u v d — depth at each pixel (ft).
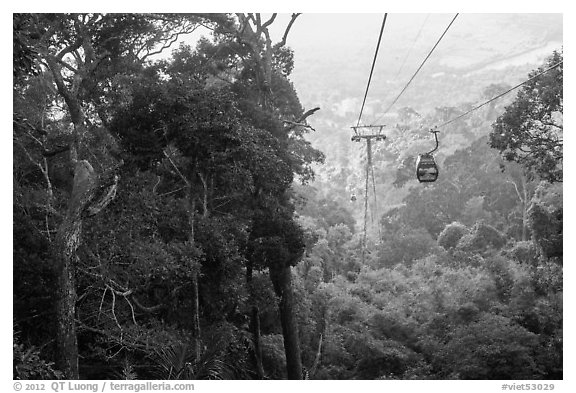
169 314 52.90
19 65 38.42
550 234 119.14
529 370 81.46
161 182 58.70
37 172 60.90
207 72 78.69
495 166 188.24
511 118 74.54
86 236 45.83
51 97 59.77
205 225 54.13
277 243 63.00
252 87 77.15
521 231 172.04
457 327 96.68
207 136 51.98
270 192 66.28
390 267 168.14
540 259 120.57
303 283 110.01
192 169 54.54
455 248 164.14
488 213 185.88
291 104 85.61
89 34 62.54
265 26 77.20
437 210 192.95
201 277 54.54
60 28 59.93
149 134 52.49
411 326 104.22
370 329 103.96
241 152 53.93
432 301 110.22
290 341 70.18
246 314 74.74
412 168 208.95
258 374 69.51
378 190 305.53
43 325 45.62
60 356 38.52
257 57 75.87
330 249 155.12
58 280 39.19
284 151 67.56
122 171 51.49
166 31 74.02
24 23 40.09
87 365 54.65
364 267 147.64
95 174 42.68
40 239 46.47
